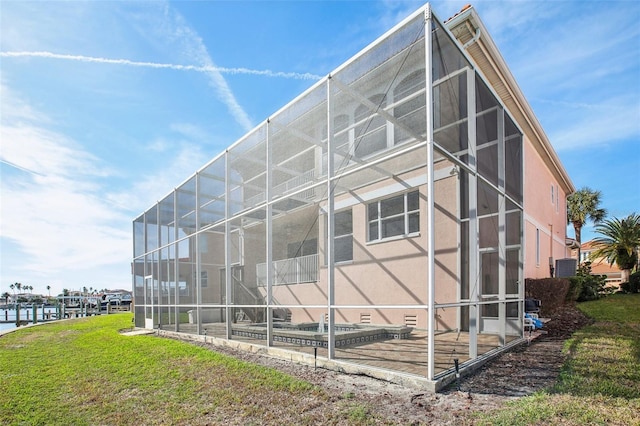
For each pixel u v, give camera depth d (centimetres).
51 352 831
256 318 931
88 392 504
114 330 1307
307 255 984
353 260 983
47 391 513
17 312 2889
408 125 655
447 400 397
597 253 2255
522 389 423
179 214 1155
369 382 477
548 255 1636
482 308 714
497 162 708
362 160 808
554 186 1888
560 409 351
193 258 1080
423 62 561
